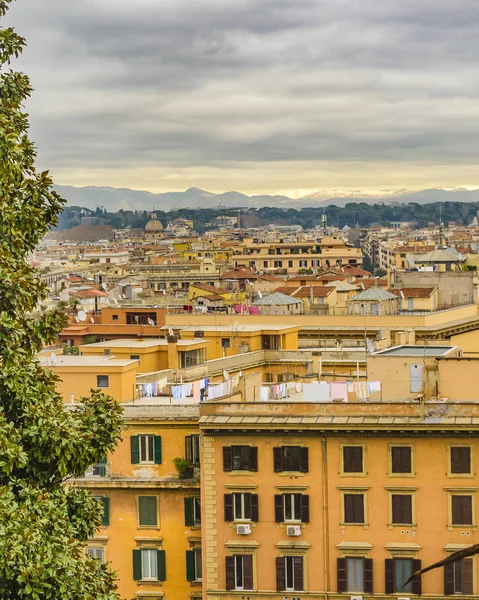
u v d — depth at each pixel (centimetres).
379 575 10269
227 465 10425
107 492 10744
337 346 17412
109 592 6688
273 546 10400
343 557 10325
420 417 10188
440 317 19562
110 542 10750
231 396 11044
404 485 10231
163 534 10706
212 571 10481
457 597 10112
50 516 6506
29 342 6862
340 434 10275
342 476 10306
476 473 10162
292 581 10394
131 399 11831
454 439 10162
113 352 14462
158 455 10738
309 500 10350
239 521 10444
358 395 11000
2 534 6091
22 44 7188
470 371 11156
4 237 6838
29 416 6756
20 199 6981
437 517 10206
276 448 10388
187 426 10725
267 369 15050
